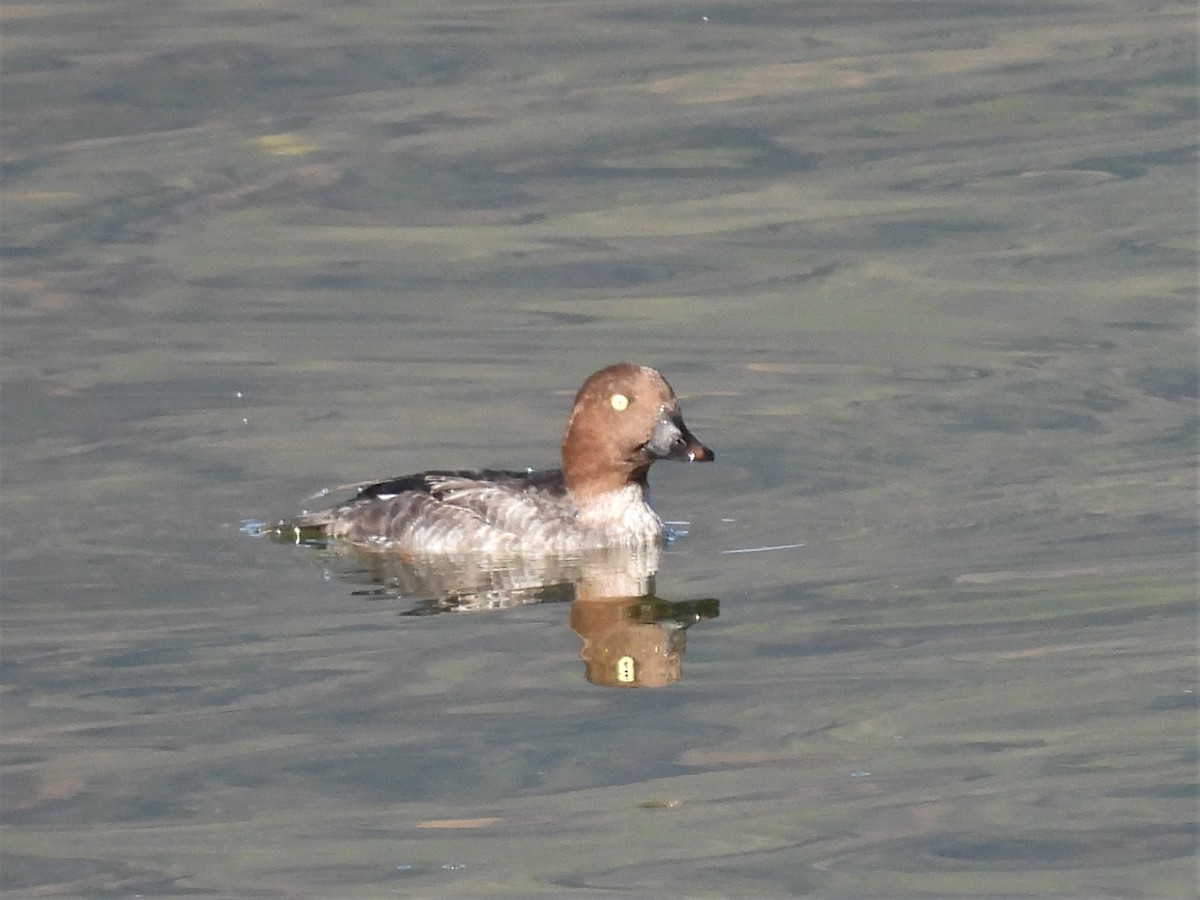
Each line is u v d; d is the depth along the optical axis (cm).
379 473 1659
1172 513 1523
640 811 1070
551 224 2302
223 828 1059
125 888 996
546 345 1977
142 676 1253
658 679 1244
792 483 1630
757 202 2355
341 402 1833
